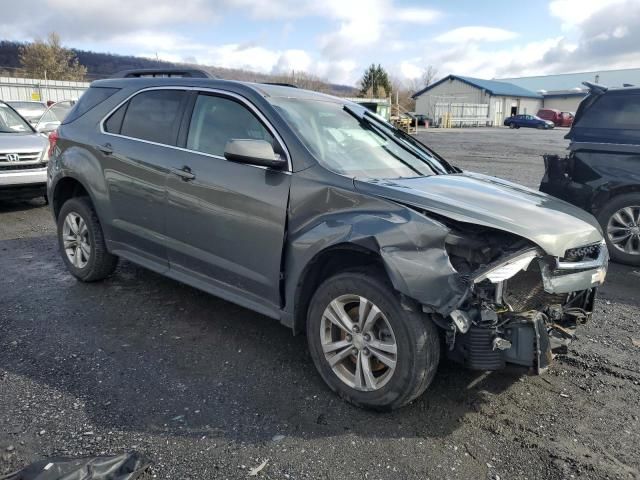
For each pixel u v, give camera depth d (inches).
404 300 116.6
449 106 2305.6
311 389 135.1
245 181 145.8
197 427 117.9
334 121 162.2
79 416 120.3
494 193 144.0
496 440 116.9
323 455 109.8
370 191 128.1
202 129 163.0
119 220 185.5
